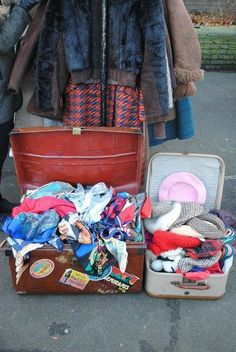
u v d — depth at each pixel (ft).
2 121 8.19
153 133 8.54
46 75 7.38
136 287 7.32
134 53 7.18
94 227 7.06
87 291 7.34
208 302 7.38
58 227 7.02
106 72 7.51
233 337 6.73
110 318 7.04
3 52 7.46
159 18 6.86
